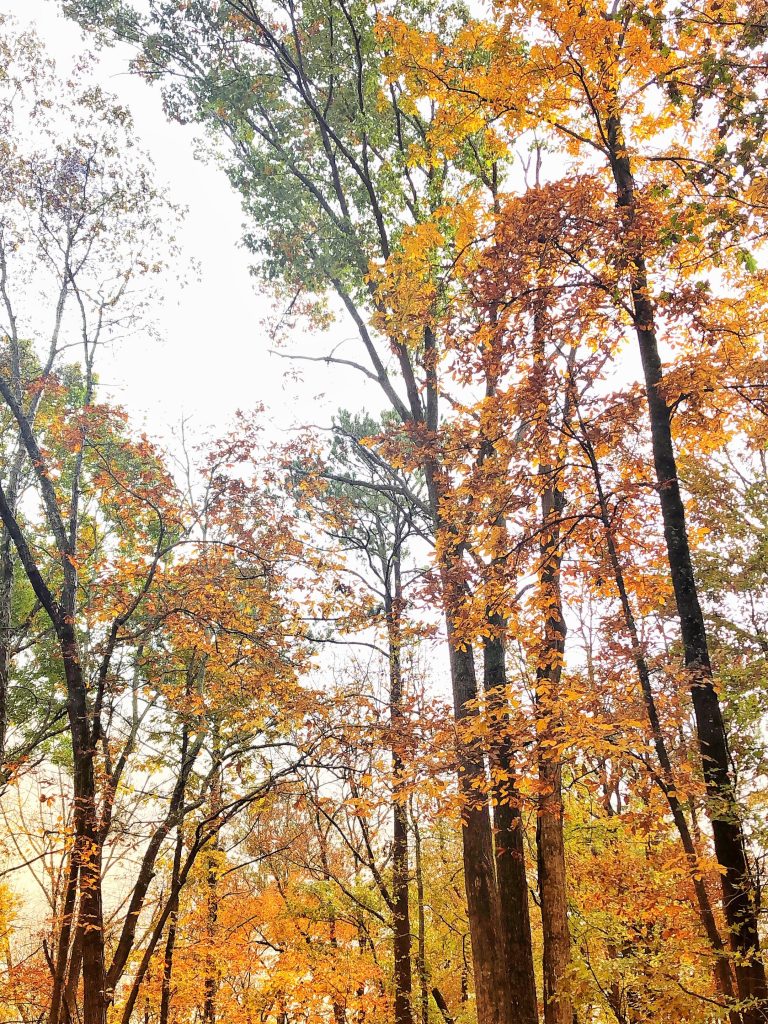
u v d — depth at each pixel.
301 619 13.88
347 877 17.08
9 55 12.55
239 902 16.02
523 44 9.45
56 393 13.90
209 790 13.38
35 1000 13.69
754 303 9.95
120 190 13.60
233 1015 14.63
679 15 7.91
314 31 15.85
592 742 7.52
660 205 8.79
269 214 15.69
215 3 16.03
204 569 12.41
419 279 12.61
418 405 15.49
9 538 13.50
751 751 11.91
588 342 9.50
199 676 14.70
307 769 12.56
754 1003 6.64
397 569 17.52
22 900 13.53
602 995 9.83
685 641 8.13
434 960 18.12
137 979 11.87
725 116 7.41
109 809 11.30
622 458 9.80
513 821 10.77
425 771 10.06
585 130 10.71
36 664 15.72
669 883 8.73
